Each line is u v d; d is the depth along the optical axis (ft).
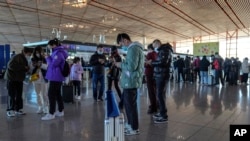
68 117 16.94
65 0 40.68
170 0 42.27
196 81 49.57
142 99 25.00
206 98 25.66
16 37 82.02
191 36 88.43
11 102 17.51
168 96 27.22
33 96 24.34
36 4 42.73
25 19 54.60
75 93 25.38
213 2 43.70
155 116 16.31
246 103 22.44
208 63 42.55
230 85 42.16
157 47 16.44
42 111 18.66
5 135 12.92
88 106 21.08
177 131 13.56
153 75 17.54
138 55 13.05
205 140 12.04
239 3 44.70
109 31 70.85
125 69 13.20
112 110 10.13
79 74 25.20
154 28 67.51
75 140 12.18
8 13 48.78
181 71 47.19
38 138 12.46
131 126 13.09
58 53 16.46
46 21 56.95
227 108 19.98
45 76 17.37
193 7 46.88
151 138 12.38
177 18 56.13
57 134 13.11
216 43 53.93
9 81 17.39
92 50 34.68
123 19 55.52
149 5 44.60
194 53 56.29
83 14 50.42
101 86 24.09
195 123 15.21
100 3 42.86
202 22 62.95
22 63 17.54
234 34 88.17
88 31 70.59
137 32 73.20
